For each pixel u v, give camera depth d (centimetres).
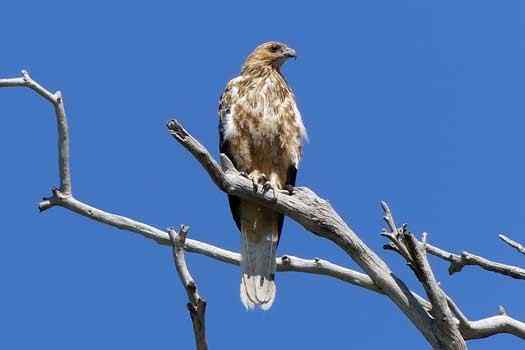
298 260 1370
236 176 1219
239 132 1603
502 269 1263
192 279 896
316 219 1210
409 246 1094
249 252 1484
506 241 1280
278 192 1226
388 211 1116
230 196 1548
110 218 1337
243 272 1427
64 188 1309
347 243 1205
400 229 1106
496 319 1245
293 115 1623
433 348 1137
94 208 1330
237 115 1605
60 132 1276
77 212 1323
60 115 1261
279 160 1611
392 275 1183
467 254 1266
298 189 1241
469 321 1227
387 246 1109
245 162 1609
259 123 1595
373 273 1189
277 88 1627
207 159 1157
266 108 1600
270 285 1427
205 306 896
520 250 1270
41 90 1239
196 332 904
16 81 1215
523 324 1244
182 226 907
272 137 1599
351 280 1349
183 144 1141
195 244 1413
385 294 1208
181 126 1127
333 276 1357
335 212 1217
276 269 1374
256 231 1529
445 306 1115
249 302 1409
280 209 1227
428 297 1113
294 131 1617
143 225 1349
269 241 1524
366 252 1201
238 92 1625
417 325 1150
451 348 1123
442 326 1121
